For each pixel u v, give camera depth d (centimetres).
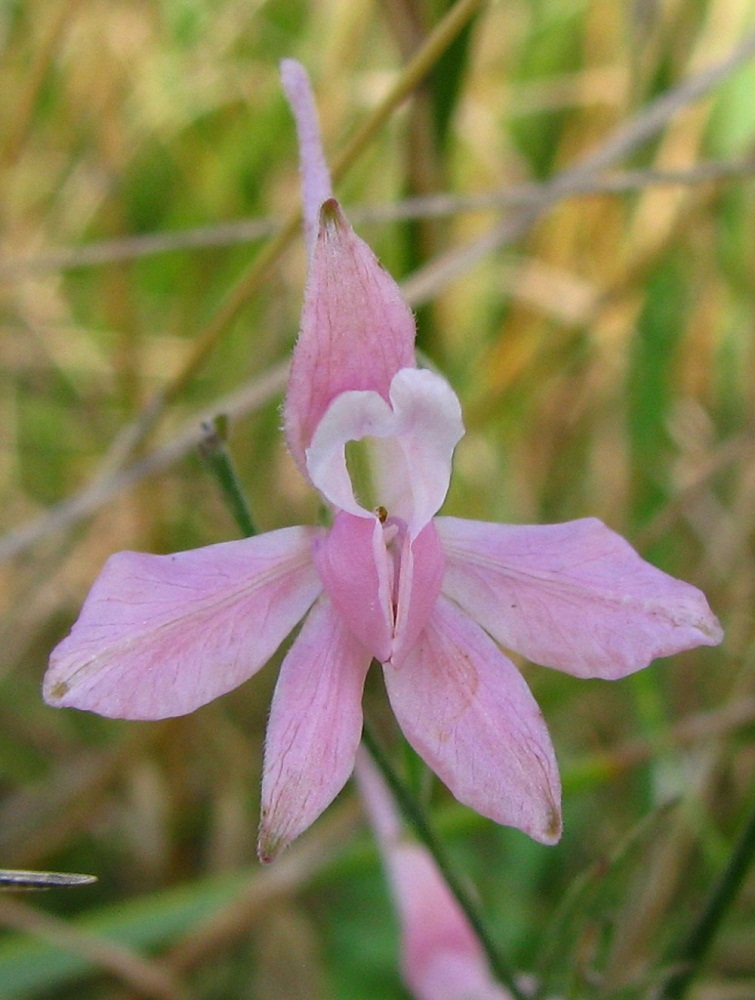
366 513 9
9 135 17
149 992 13
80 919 14
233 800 16
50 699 9
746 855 10
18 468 18
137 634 9
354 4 18
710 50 17
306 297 9
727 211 18
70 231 19
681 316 18
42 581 16
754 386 17
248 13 19
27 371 19
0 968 13
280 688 9
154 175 20
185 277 20
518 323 18
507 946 14
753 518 16
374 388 9
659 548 17
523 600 9
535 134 20
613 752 14
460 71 14
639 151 18
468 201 14
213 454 10
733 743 14
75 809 15
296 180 19
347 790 16
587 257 19
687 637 9
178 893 14
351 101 18
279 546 9
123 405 18
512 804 9
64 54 18
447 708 9
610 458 17
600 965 11
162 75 19
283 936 15
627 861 11
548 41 20
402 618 9
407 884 11
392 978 14
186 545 18
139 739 15
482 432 18
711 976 14
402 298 9
